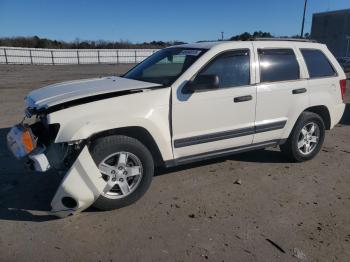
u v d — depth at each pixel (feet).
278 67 18.01
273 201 15.11
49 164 13.24
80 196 12.77
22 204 14.35
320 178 17.69
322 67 19.93
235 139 16.81
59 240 11.98
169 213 13.88
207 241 12.09
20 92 50.34
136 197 14.37
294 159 19.49
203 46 16.80
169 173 17.72
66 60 160.86
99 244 11.80
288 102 18.20
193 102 15.29
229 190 16.03
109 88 14.42
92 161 12.95
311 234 12.68
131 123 13.85
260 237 12.40
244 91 16.61
